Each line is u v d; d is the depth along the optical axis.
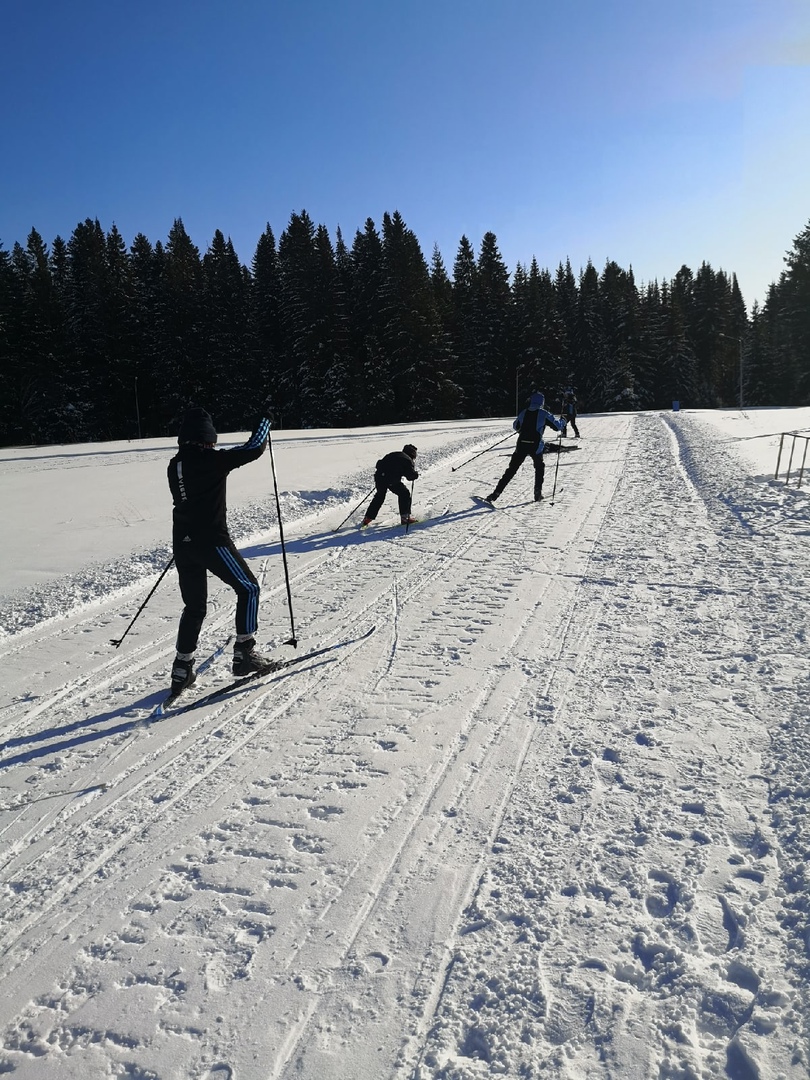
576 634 5.13
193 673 4.54
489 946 2.31
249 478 14.59
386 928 2.43
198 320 53.47
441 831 2.94
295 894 2.63
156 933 2.49
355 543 8.76
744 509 9.05
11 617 6.14
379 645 5.21
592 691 4.16
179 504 4.41
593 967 2.19
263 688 4.56
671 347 70.94
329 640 5.39
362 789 3.30
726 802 2.96
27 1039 2.10
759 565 6.45
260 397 55.34
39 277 52.47
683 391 71.25
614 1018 2.00
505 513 10.20
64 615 6.25
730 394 79.88
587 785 3.18
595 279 76.88
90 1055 2.03
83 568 7.71
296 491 12.41
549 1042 1.95
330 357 53.91
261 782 3.44
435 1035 2.01
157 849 2.97
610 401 66.00
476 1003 2.10
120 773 3.60
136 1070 1.97
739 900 2.40
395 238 55.72
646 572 6.60
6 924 2.59
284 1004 2.15
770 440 17.59
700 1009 2.00
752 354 74.12
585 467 14.89
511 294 67.31
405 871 2.71
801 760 3.19
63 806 3.33
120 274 56.81
